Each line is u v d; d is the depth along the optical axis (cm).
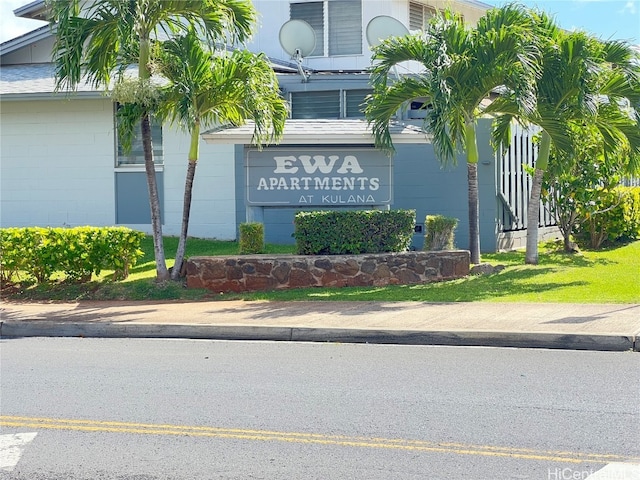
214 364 941
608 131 1622
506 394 780
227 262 1441
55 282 1496
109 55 1450
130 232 1502
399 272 1468
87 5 1725
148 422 696
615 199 1834
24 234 1460
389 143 1567
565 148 1580
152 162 1466
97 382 849
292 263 1448
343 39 2358
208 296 1411
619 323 1089
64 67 1357
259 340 1112
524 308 1221
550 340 1030
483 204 1812
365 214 1481
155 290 1430
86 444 638
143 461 596
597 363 929
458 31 1488
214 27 1427
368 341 1085
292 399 769
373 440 637
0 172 2058
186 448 624
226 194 1952
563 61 1495
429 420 691
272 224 1884
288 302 1331
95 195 2019
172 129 1972
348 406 740
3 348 1070
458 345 1057
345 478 555
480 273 1539
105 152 2008
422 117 1938
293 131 1573
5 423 698
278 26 2395
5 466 590
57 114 2025
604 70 1502
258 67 1428
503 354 990
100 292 1432
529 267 1600
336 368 912
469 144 1570
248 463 588
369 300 1329
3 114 2048
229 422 692
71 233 1464
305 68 2241
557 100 1538
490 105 1572
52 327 1185
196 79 1415
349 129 1611
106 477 564
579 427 667
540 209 2064
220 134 1568
